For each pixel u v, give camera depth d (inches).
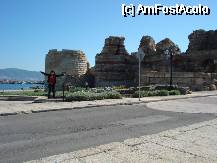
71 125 466.3
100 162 258.8
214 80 1460.4
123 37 2292.1
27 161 267.3
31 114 585.9
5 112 575.8
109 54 2233.0
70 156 275.0
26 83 7844.5
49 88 906.1
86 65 2637.8
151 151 296.0
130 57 2246.6
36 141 356.5
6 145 335.9
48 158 269.0
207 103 845.2
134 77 2133.4
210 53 1806.1
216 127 438.3
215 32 2065.7
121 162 259.9
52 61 2532.0
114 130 432.8
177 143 330.6
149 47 2178.9
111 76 2191.2
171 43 2089.1
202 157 282.2
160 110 677.9
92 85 2327.8
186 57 1899.6
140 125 479.8
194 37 2145.7
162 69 1943.9
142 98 930.1
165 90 1100.5
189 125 455.5
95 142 355.6
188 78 1456.7
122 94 1042.7
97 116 566.6
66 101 823.7
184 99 969.5
